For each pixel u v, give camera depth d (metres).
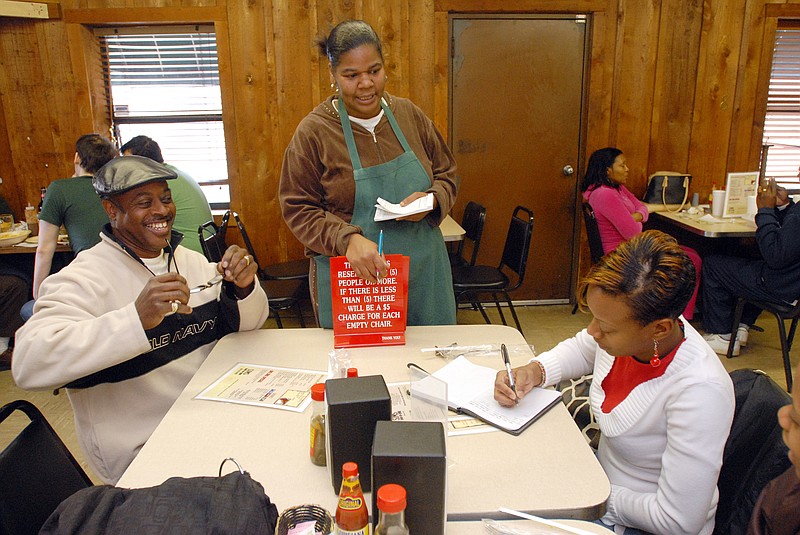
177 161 4.11
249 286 1.79
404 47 3.82
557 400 1.40
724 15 3.92
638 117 4.04
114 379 1.53
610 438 1.30
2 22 3.67
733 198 3.74
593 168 3.73
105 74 3.92
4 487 1.05
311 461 1.17
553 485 1.10
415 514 0.91
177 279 1.38
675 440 1.15
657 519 1.17
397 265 1.69
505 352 1.51
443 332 1.85
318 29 3.77
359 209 1.92
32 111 3.81
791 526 0.93
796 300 3.08
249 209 4.02
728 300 3.48
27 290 3.50
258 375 1.55
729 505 1.22
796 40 4.14
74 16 3.68
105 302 1.50
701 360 1.18
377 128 1.90
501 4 3.79
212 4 3.71
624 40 3.91
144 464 1.17
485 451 1.21
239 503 0.85
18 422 2.81
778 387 1.24
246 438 1.26
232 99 3.86
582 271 4.25
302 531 0.92
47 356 1.33
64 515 0.83
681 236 4.23
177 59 3.92
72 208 2.81
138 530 0.81
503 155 4.07
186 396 1.44
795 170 4.39
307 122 1.89
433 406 1.19
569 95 4.01
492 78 3.94
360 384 1.09
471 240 3.82
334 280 1.68
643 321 1.13
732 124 4.11
